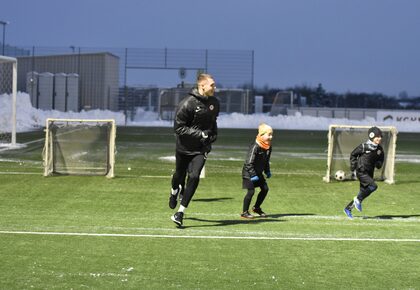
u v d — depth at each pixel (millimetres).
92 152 18672
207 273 7191
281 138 35781
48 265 7367
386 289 6754
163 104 54719
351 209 11047
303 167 19719
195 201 12625
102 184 14742
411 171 19312
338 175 16141
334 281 7000
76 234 9039
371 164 10805
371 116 55156
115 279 6871
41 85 54344
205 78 9602
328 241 8938
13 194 12977
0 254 7809
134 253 8016
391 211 11969
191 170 9688
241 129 46125
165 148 26219
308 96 64438
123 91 55750
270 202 12797
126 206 11852
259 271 7328
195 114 9609
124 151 24500
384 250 8453
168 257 7855
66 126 18734
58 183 14703
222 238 9000
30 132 34875
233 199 12984
